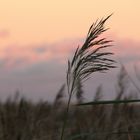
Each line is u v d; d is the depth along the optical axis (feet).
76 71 16.37
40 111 30.09
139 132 19.77
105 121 27.25
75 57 16.39
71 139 21.50
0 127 28.68
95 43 16.51
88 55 16.39
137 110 27.68
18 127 28.96
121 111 27.63
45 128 29.84
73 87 16.39
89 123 28.43
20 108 29.91
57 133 28.32
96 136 21.58
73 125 29.68
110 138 22.38
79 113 30.45
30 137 28.71
